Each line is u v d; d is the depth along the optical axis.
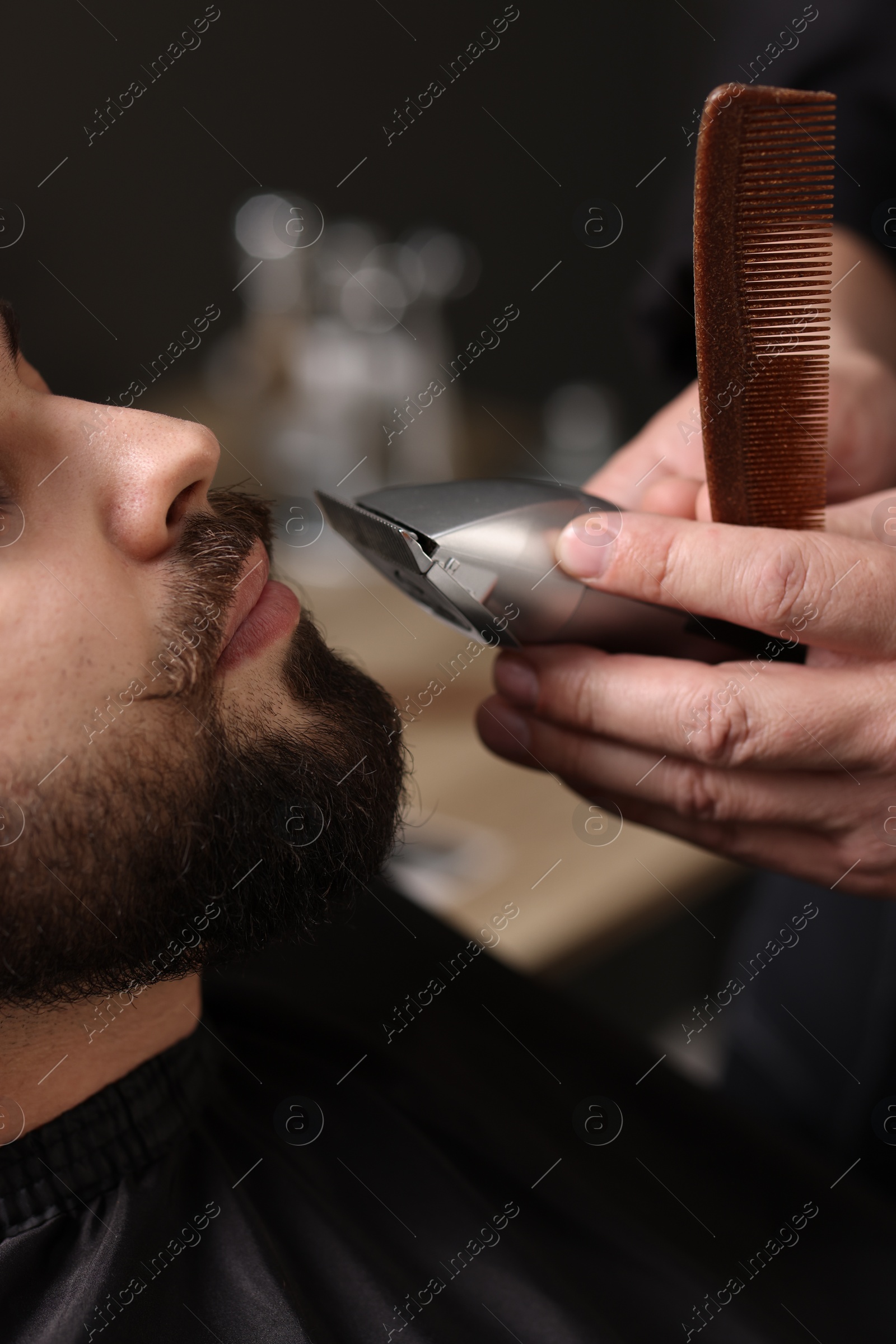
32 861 0.42
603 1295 0.60
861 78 0.96
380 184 1.94
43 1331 0.45
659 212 2.35
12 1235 0.47
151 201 1.59
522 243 2.20
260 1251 0.50
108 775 0.43
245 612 0.50
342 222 1.90
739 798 0.62
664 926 1.58
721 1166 0.72
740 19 1.09
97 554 0.44
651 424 0.81
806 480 0.55
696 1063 1.54
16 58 1.39
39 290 1.49
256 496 0.59
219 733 0.47
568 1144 0.70
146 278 1.61
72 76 1.46
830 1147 1.06
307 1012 0.69
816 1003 1.05
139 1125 0.52
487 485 0.57
